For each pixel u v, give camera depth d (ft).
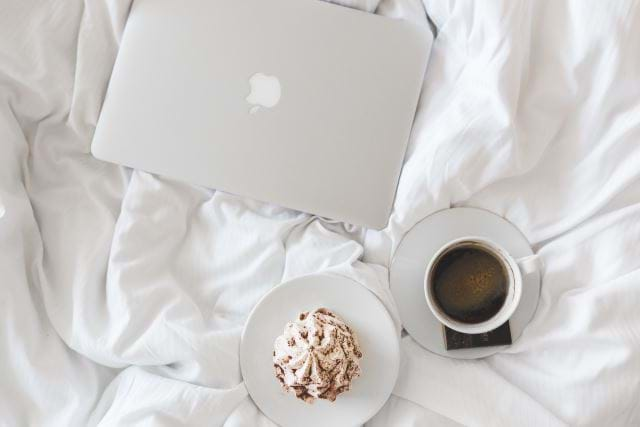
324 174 2.98
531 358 2.93
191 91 3.00
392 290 2.98
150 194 3.11
